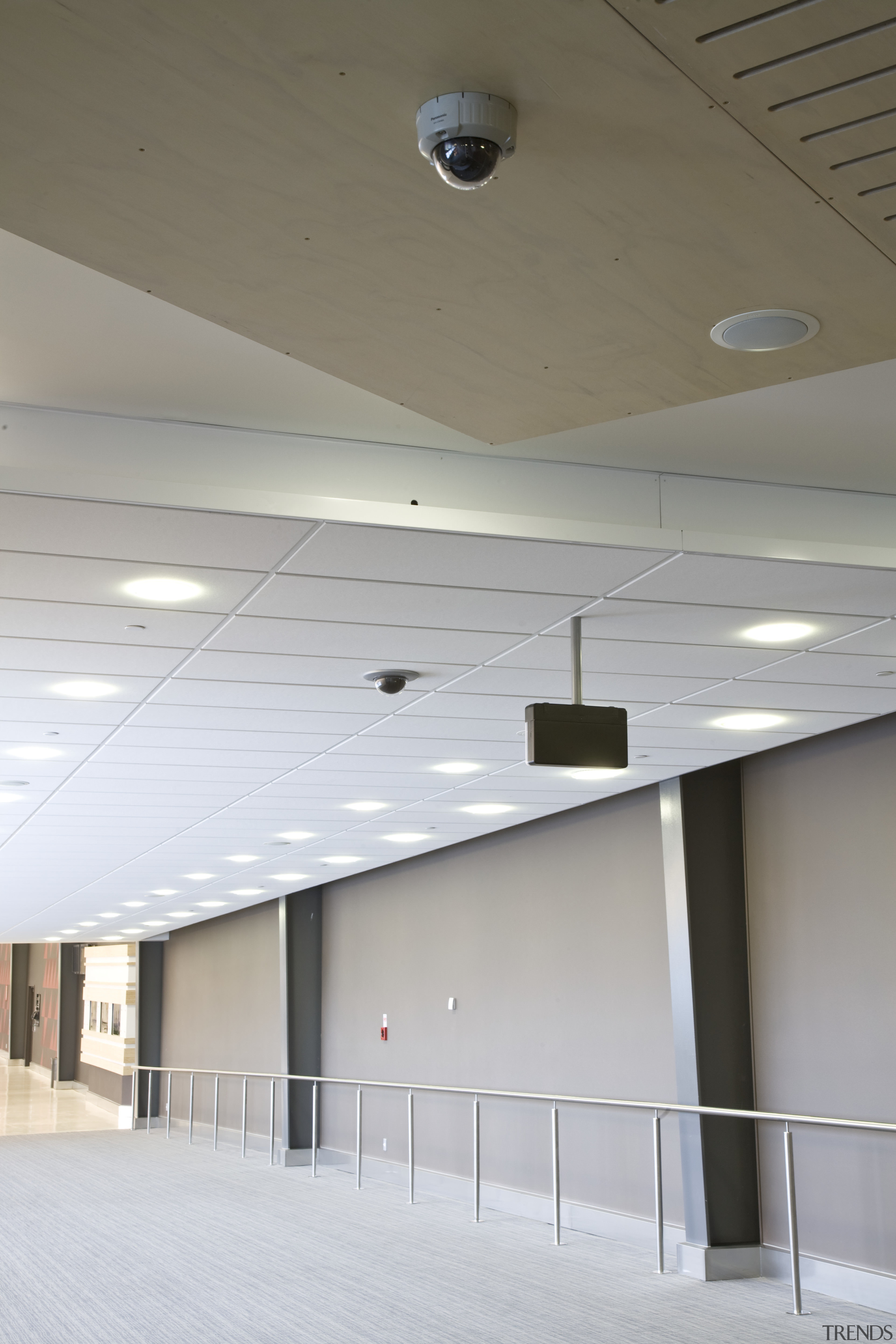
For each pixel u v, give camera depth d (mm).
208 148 2217
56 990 35875
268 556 4492
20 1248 9734
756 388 3252
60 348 3840
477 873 12453
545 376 3174
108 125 2152
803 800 8406
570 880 10875
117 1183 13570
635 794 10117
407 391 3270
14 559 4465
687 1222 8461
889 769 7695
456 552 4504
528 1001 11312
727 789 9055
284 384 4086
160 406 4254
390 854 13141
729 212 2418
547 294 2746
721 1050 8594
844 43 1950
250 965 18625
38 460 4215
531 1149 11023
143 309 3609
